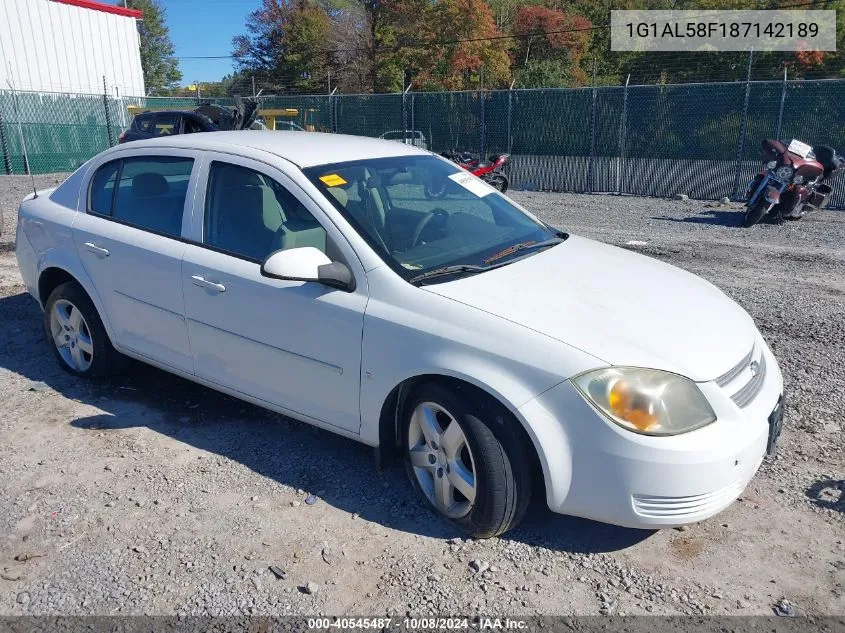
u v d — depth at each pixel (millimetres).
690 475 2840
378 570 3082
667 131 15672
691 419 2896
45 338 5867
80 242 4656
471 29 38875
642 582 2996
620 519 2939
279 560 3150
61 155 23438
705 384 2969
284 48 47438
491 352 3061
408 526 3383
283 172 3842
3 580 3037
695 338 3180
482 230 4051
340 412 3611
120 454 4039
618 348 2998
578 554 3174
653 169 15914
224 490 3686
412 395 3361
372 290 3422
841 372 5031
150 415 4520
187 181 4223
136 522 3418
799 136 14703
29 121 22547
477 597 2914
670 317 3309
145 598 2926
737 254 9062
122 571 3086
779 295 7027
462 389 3162
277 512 3498
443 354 3154
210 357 4102
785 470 3805
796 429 4230
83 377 4992
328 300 3506
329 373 3572
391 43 42375
